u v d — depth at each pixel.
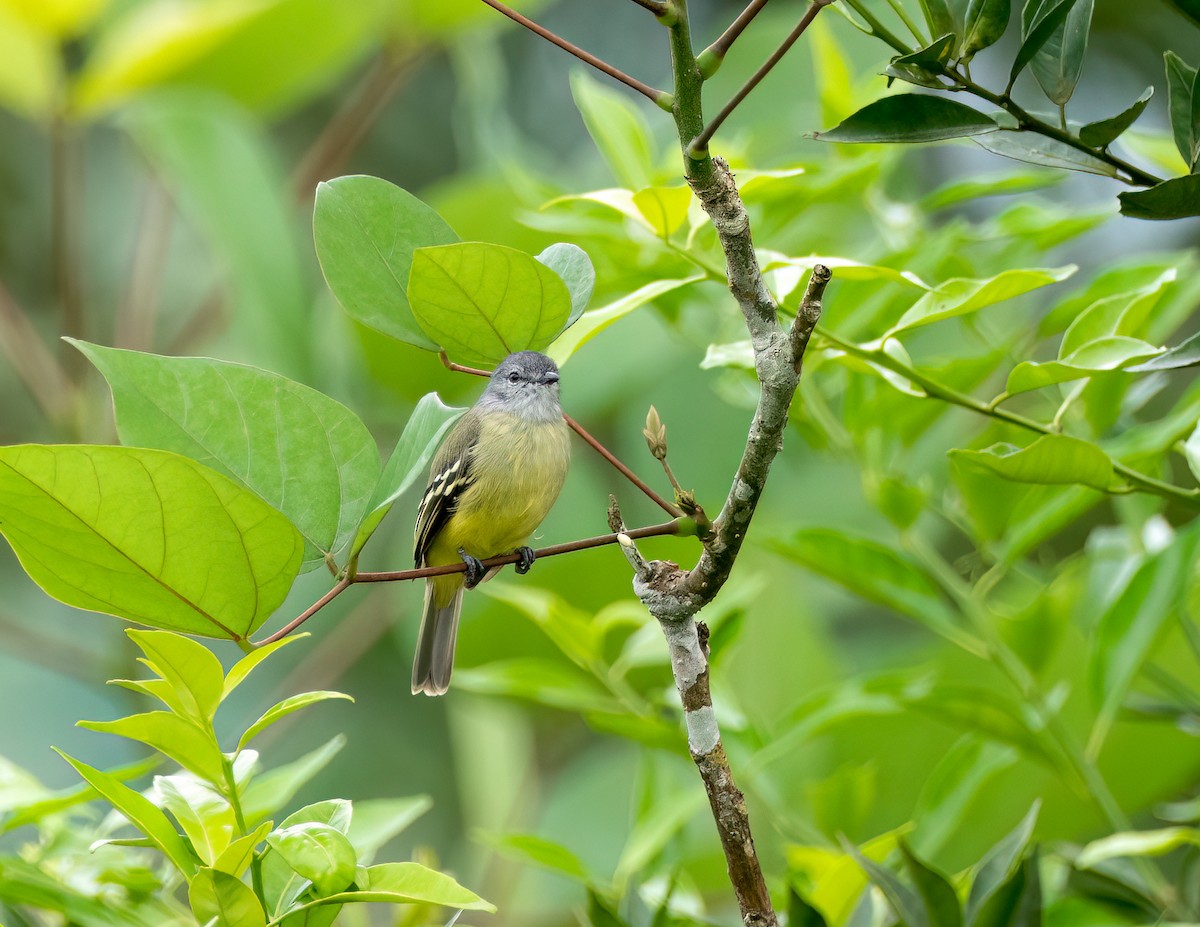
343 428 4.88
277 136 15.89
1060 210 7.43
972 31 4.86
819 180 7.63
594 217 7.69
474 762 10.16
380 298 5.49
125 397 4.74
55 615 14.18
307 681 12.12
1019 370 5.68
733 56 10.15
